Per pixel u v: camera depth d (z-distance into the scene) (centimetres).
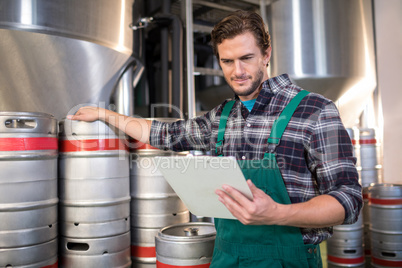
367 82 324
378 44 341
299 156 93
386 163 335
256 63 95
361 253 251
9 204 125
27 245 129
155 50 357
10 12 175
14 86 180
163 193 160
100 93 213
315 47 300
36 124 130
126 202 152
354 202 82
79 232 142
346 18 312
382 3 338
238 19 93
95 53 202
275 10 308
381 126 338
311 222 79
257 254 95
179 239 128
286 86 101
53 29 184
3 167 125
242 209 77
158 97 368
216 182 80
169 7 325
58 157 147
